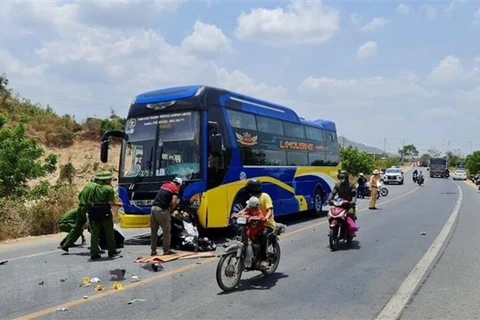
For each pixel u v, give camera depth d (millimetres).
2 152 18141
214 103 12781
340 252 10867
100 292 7438
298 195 17609
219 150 11859
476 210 21469
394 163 108188
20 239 14016
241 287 7680
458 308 6500
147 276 8516
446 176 78250
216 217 12328
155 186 12102
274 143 15938
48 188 18281
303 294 7246
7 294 7379
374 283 7902
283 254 10656
